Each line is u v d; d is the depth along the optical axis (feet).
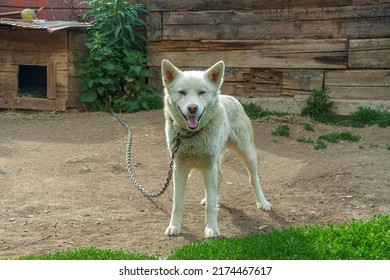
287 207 20.39
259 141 29.37
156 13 37.76
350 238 15.37
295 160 26.22
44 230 17.85
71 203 20.52
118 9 37.19
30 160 26.11
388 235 15.44
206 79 17.17
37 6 42.65
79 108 37.09
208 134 17.17
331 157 26.35
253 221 19.03
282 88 35.76
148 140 29.40
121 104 35.96
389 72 33.24
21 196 21.11
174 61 37.73
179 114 17.04
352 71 33.99
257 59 35.78
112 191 22.12
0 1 42.70
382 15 32.96
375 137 29.60
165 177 24.30
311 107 33.83
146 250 16.30
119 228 18.21
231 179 24.03
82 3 40.98
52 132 31.53
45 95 38.47
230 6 35.99
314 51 34.55
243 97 36.24
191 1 36.73
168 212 19.95
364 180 22.62
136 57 36.68
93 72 35.63
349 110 33.58
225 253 14.69
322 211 19.76
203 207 20.61
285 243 15.17
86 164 25.50
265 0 35.27
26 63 36.70
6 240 16.92
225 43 36.42
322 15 34.19
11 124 33.63
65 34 36.06
